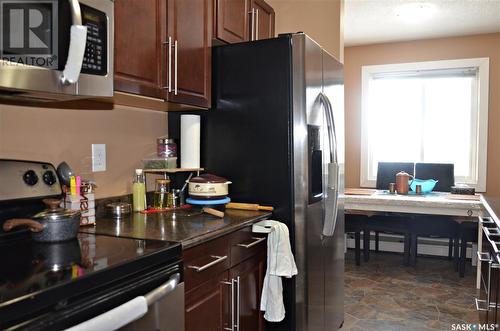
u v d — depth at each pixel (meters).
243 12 2.38
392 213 4.48
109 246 1.26
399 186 4.20
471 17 3.88
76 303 0.94
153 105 1.96
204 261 1.46
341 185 2.69
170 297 1.24
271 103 2.06
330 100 2.43
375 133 5.13
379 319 2.93
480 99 4.54
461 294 3.42
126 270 1.08
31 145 1.55
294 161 2.02
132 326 1.09
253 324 1.85
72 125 1.72
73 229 1.35
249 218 1.81
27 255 1.15
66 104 1.69
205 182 2.00
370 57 5.00
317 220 2.21
